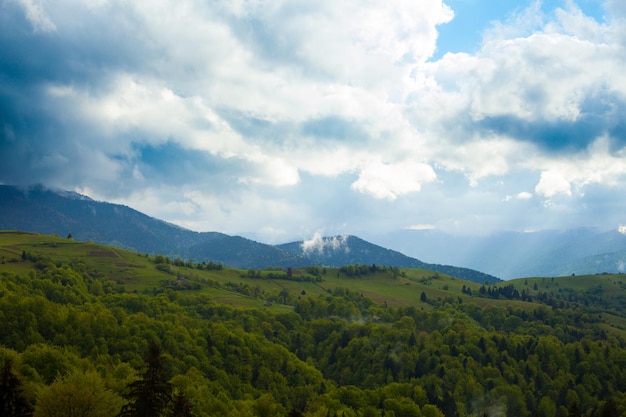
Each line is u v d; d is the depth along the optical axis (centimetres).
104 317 18638
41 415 7356
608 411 15525
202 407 12206
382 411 16512
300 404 18588
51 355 12194
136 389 6625
